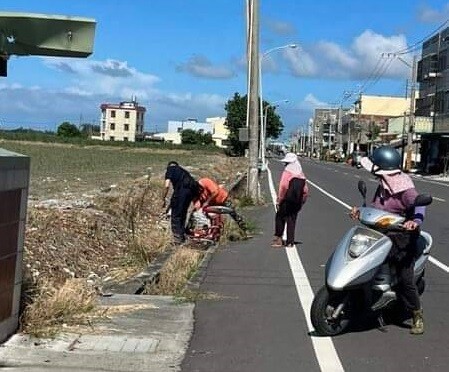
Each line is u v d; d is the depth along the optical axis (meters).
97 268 10.61
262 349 6.77
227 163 63.12
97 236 12.14
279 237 13.91
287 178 13.69
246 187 27.52
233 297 9.05
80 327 7.05
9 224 6.20
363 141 133.62
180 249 12.09
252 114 23.66
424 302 9.12
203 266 11.35
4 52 5.22
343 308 7.19
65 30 5.16
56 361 6.04
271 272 10.98
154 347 6.64
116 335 6.91
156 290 9.34
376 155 7.31
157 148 113.62
